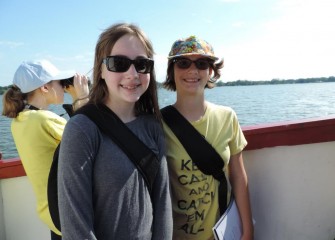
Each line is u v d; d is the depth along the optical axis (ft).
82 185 4.15
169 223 4.96
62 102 7.22
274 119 104.01
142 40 4.84
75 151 4.17
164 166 5.10
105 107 4.75
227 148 6.11
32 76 6.59
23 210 8.57
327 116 7.63
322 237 7.63
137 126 5.01
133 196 4.50
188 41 5.87
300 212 7.57
